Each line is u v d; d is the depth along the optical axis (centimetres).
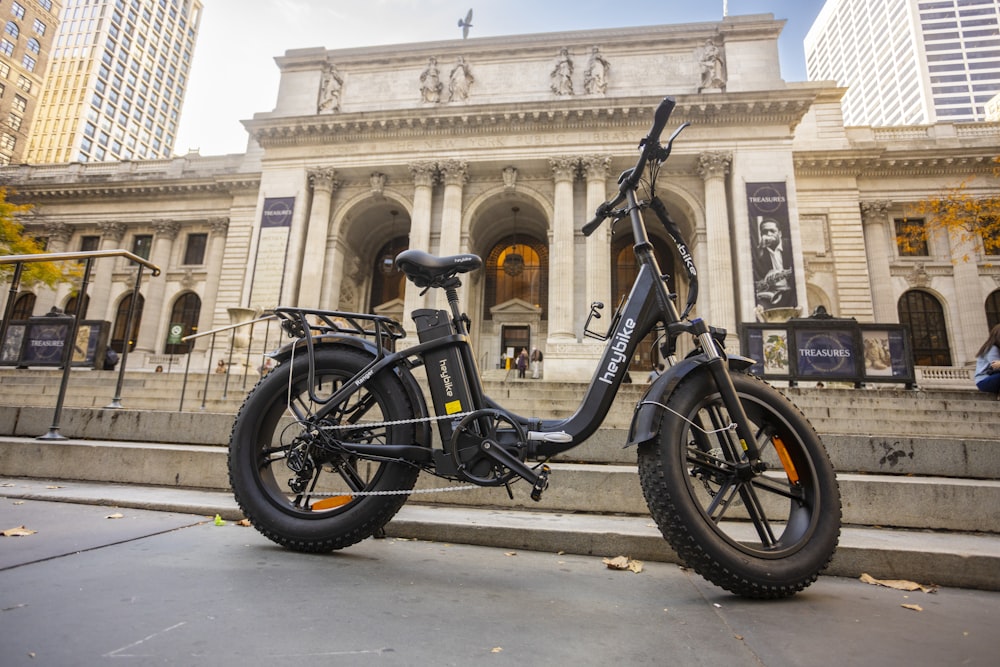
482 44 2972
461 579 245
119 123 9481
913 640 188
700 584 254
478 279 3275
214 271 3488
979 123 3117
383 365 291
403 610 198
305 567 249
